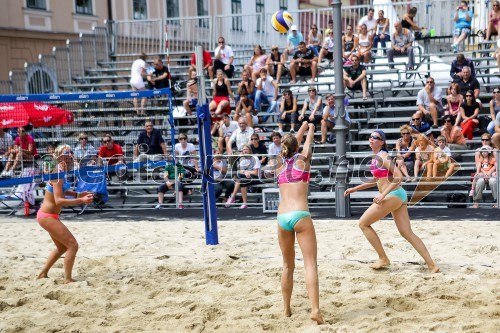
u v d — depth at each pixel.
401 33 20.50
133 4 29.81
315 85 20.00
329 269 9.09
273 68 20.62
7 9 24.50
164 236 12.08
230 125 17.45
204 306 7.58
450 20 22.77
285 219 6.95
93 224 13.70
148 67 21.22
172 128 15.30
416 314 7.08
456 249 10.06
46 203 8.77
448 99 17.09
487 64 20.52
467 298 7.55
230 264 9.62
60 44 26.70
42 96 14.62
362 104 19.19
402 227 8.79
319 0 39.31
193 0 32.53
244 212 14.70
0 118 15.63
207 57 21.48
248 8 35.12
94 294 8.24
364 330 6.61
